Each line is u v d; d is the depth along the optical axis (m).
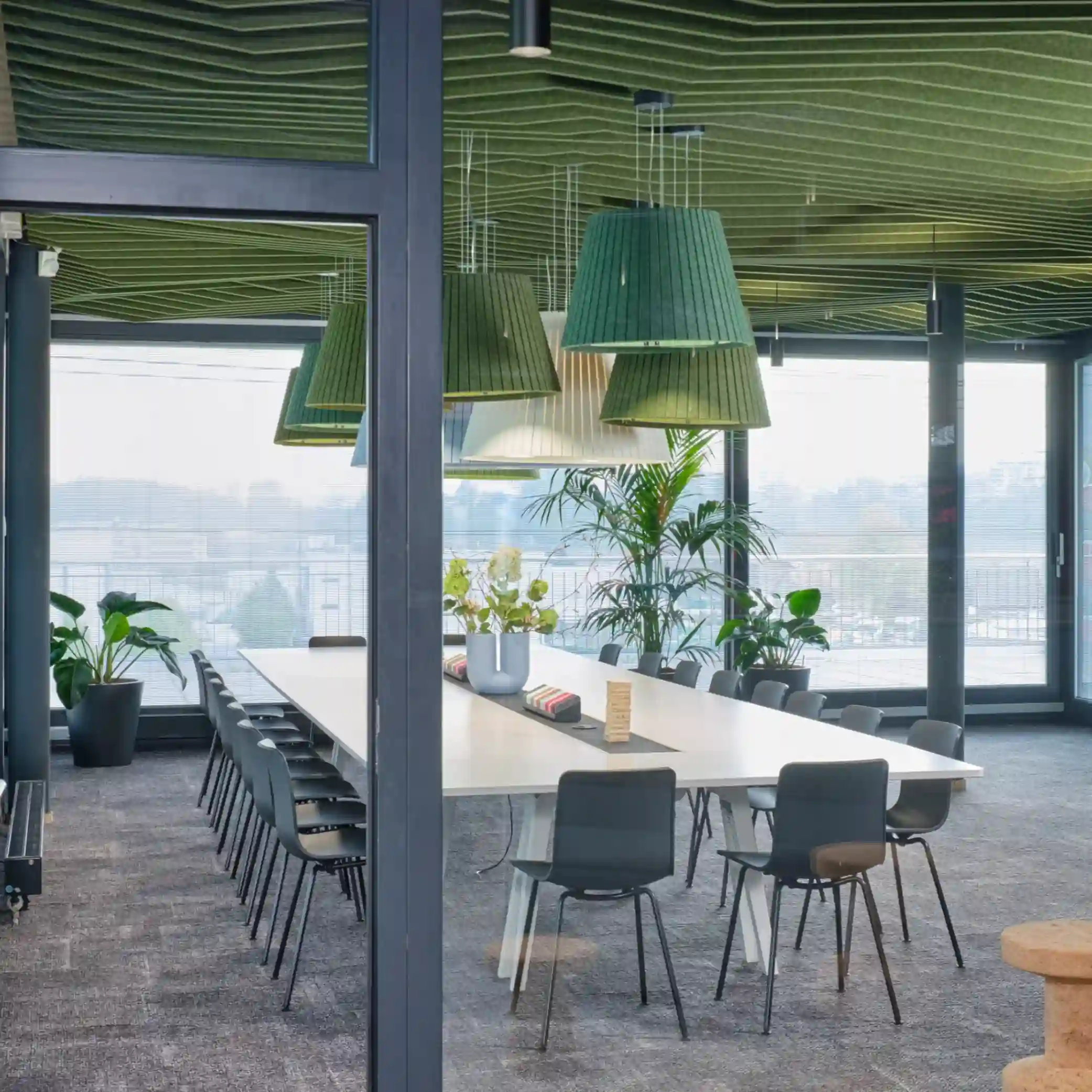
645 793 3.01
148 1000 3.98
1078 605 3.16
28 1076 3.54
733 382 3.06
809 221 3.09
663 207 3.03
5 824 5.08
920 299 3.17
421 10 2.69
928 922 3.11
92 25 2.61
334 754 3.11
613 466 3.01
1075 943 3.13
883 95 3.12
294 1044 3.72
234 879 4.61
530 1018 2.96
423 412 2.74
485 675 2.95
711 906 3.04
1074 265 3.17
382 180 2.68
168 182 2.60
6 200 2.57
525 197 2.92
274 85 2.66
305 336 3.03
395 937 2.77
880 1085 3.10
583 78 2.96
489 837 2.95
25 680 5.54
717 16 3.04
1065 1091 3.11
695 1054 3.02
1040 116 3.16
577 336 2.97
